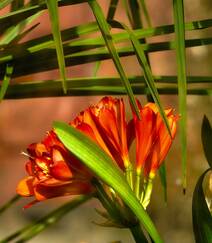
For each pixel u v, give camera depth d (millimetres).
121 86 1105
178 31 993
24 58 1098
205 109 3268
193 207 966
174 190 3305
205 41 1074
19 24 1105
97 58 1105
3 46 1092
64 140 887
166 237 3281
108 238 3895
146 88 1101
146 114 959
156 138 961
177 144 3330
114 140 950
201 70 3322
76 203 1225
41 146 959
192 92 1087
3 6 1058
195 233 967
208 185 1023
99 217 4148
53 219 1227
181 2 995
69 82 1109
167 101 3684
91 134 938
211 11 3410
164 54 4070
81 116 970
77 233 4148
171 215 3297
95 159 892
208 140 995
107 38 962
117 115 956
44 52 1099
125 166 954
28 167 971
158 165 962
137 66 3816
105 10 4043
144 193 960
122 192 899
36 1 1105
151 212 3285
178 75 979
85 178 937
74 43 1101
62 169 927
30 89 1115
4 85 1077
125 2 1238
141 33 1086
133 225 938
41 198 940
